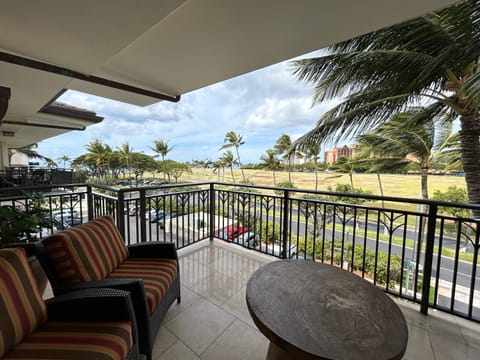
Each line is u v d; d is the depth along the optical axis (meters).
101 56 1.73
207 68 2.10
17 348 0.91
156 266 1.65
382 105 3.58
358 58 3.37
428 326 1.62
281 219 2.67
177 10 1.32
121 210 2.35
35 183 7.91
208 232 3.35
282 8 1.32
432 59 2.92
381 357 0.82
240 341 1.47
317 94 4.12
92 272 1.37
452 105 3.52
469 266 6.70
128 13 1.25
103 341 0.95
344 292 1.20
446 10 2.66
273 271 1.42
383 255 6.36
